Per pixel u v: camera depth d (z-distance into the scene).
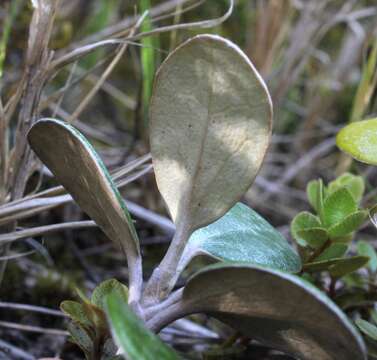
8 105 0.34
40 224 0.46
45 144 0.25
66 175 0.26
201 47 0.23
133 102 0.61
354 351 0.23
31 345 0.37
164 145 0.25
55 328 0.39
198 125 0.25
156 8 0.54
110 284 0.25
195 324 0.37
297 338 0.24
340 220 0.29
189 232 0.25
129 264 0.26
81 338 0.26
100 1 0.65
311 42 0.57
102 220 0.26
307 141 0.65
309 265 0.29
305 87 0.71
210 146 0.25
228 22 0.69
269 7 0.55
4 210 0.31
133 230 0.25
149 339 0.21
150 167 0.33
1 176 0.33
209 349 0.32
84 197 0.26
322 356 0.24
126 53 0.73
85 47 0.33
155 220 0.42
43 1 0.32
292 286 0.22
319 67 0.67
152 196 0.48
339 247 0.29
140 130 0.49
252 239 0.28
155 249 0.47
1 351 0.34
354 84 0.72
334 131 0.64
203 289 0.23
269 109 0.24
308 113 0.63
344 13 0.60
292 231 0.30
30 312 0.39
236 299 0.23
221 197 0.25
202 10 0.69
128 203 0.42
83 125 0.53
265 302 0.23
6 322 0.36
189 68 0.24
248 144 0.24
